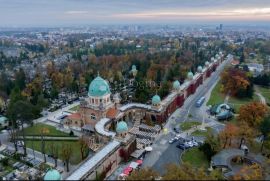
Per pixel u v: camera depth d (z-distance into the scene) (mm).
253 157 113688
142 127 151500
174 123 162875
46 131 150375
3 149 132750
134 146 127250
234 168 107250
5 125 160250
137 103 177375
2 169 115812
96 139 134375
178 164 117562
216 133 148125
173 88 190125
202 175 84812
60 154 127375
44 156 121000
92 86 151875
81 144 122625
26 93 197000
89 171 99188
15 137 131875
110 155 111812
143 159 122500
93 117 152250
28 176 110250
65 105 197750
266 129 126500
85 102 154875
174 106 182375
